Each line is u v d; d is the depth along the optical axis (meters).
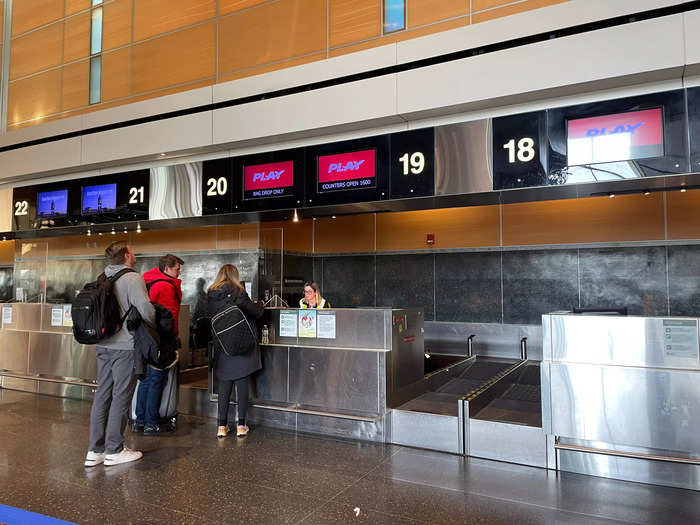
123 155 6.72
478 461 3.93
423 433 4.29
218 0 6.81
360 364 4.58
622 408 3.52
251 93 5.96
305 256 9.06
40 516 2.92
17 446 4.29
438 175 4.88
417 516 2.93
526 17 4.51
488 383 5.05
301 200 5.62
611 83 4.18
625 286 6.86
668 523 2.83
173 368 4.84
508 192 4.66
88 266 9.16
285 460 3.95
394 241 8.55
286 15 6.28
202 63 6.87
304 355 4.85
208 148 6.22
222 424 4.58
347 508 3.04
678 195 6.59
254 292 6.76
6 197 7.99
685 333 3.40
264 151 5.92
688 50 3.85
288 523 2.84
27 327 6.98
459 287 7.98
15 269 7.70
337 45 5.90
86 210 7.17
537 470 3.73
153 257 8.64
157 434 4.69
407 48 5.06
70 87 8.13
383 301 8.58
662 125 3.98
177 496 3.22
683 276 6.52
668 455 3.43
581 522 2.84
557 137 4.37
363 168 5.27
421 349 5.26
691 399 3.35
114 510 3.01
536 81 4.35
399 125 5.20
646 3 4.06
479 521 2.86
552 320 3.79
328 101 5.36
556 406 3.72
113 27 7.75
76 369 6.31
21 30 8.84
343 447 4.30
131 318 3.86
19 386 6.74
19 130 7.88
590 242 7.11
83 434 4.64
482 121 4.70
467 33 4.77
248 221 6.72
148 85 7.32
